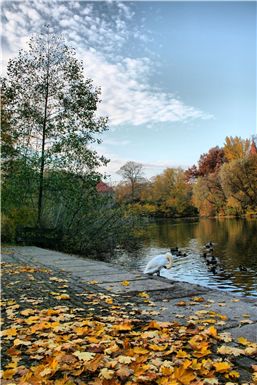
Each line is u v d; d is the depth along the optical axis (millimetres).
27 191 14508
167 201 67188
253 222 42688
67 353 2549
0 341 2879
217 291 4785
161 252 18781
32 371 2266
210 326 3105
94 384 2082
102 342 2719
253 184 51406
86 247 16344
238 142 60281
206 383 2074
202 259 16344
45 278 5895
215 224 42250
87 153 15109
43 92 14852
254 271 13320
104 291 4836
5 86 14570
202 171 80500
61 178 14609
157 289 4930
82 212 15945
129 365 2324
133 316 3562
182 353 2467
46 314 3637
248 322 3256
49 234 14125
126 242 20984
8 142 14438
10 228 14023
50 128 14625
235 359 2439
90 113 15141
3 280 5672
